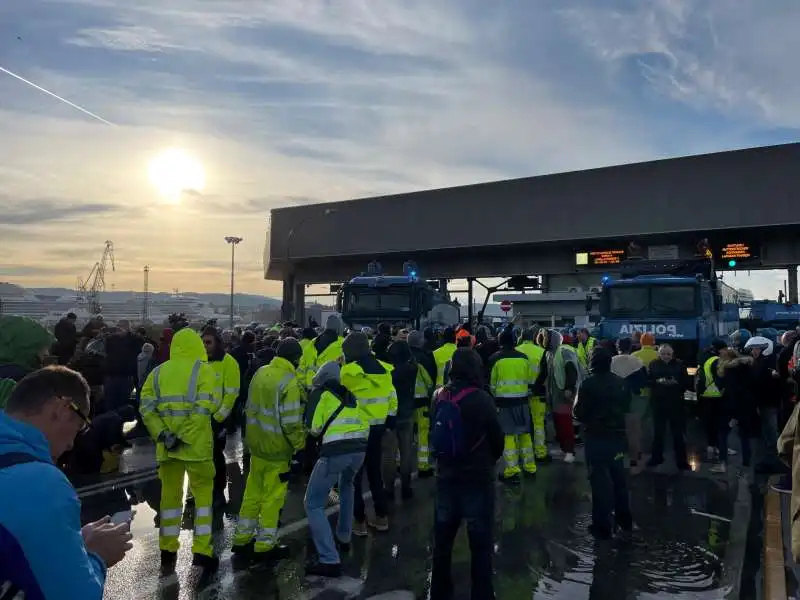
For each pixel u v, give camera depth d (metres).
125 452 10.67
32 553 1.73
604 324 14.36
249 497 5.86
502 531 6.55
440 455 4.63
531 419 9.77
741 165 32.94
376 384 6.37
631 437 9.52
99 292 115.38
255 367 10.25
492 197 40.16
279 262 49.88
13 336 3.29
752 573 5.43
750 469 9.34
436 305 20.12
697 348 13.58
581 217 37.31
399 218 43.53
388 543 6.18
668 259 16.48
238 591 5.06
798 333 9.45
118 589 5.07
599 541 6.24
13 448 1.88
